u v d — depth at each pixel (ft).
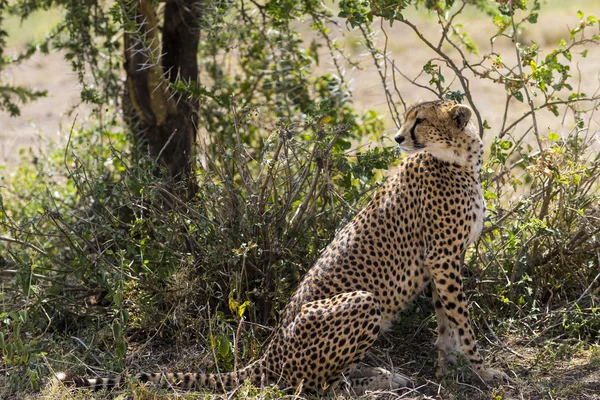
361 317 25.79
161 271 31.63
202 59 47.80
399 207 28.14
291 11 40.50
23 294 29.96
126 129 41.83
